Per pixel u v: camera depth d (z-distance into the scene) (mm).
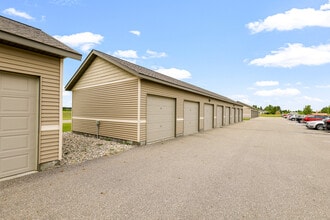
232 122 26484
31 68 4668
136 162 5738
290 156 6805
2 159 4250
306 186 4031
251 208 3059
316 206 3152
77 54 5340
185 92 12398
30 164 4742
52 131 5160
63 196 3371
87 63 10500
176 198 3381
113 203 3146
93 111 10531
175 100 11297
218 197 3451
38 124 4859
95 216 2742
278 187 3955
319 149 8195
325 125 16719
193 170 5039
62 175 4492
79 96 11531
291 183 4195
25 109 4660
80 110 11477
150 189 3760
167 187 3875
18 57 4434
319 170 5172
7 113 4340
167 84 9742
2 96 4258
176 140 10250
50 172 4699
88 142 8961
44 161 4965
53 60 5148
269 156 6777
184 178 4422
